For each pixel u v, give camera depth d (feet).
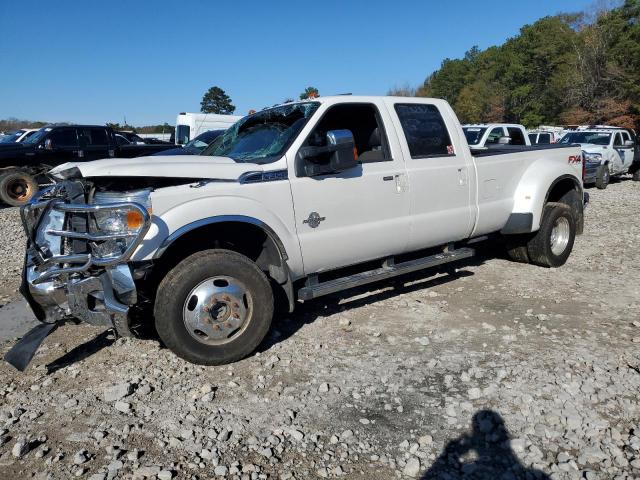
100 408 11.76
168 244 12.63
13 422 11.27
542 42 168.66
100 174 12.49
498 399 11.59
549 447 9.90
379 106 16.92
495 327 15.69
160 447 10.26
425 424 10.82
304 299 14.74
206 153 17.95
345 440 10.36
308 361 13.80
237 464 9.65
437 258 17.99
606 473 9.15
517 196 20.72
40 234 13.61
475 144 45.55
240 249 15.26
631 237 27.96
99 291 12.26
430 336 15.21
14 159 46.52
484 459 9.66
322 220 15.08
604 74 133.39
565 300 17.98
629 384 12.00
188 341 13.02
